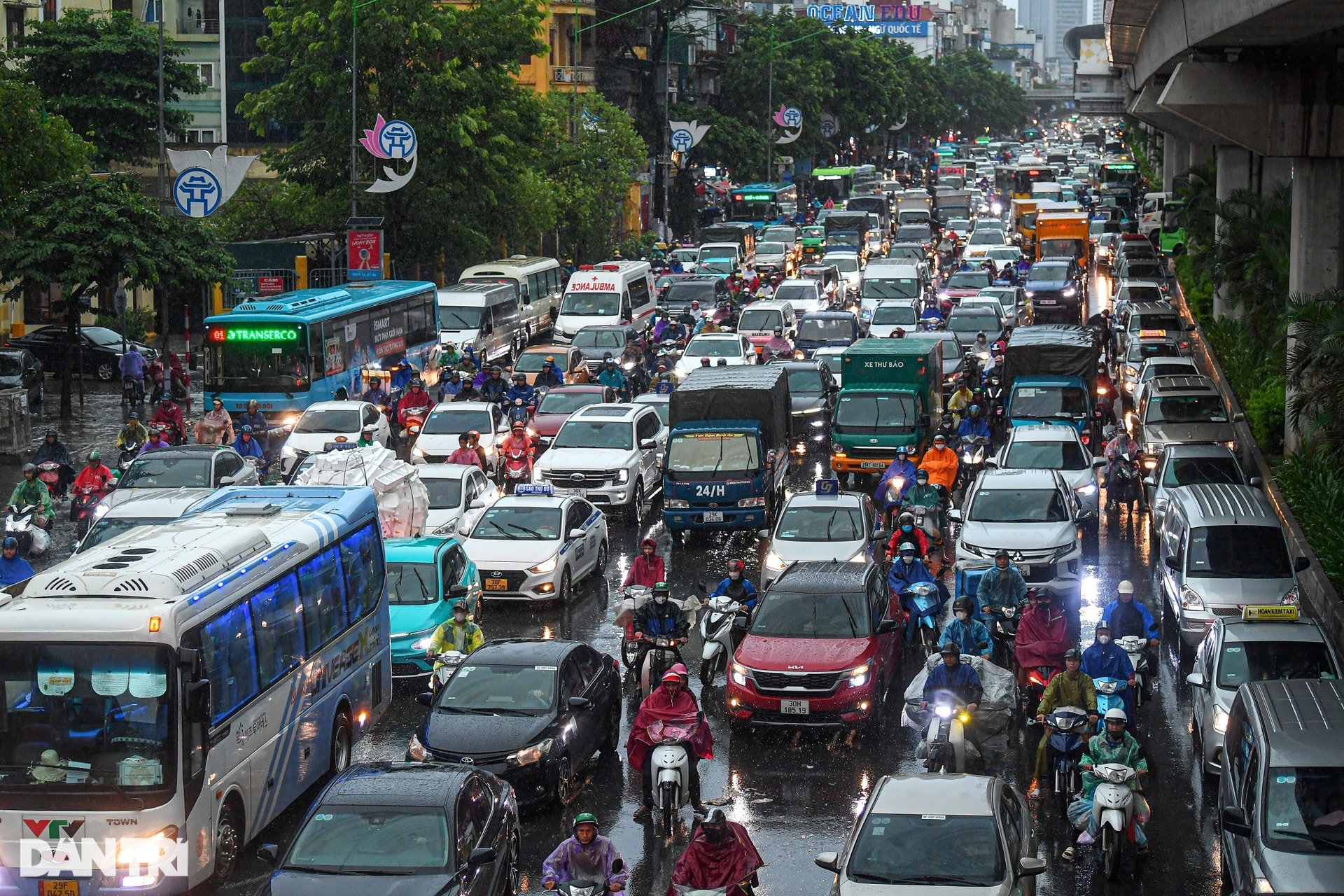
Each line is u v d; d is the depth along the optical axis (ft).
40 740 85.66
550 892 89.81
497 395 250.16
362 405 225.76
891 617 129.29
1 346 289.94
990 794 80.59
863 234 524.93
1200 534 137.69
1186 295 382.42
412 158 311.06
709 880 78.54
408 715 128.57
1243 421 238.89
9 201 278.67
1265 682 90.17
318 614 109.81
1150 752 113.29
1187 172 412.98
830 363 282.77
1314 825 78.18
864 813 79.71
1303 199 217.36
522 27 367.86
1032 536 151.74
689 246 546.67
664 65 635.66
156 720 85.66
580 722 108.17
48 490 195.42
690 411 195.93
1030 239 540.11
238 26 498.69
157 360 315.99
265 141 500.74
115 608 86.38
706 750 100.83
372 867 77.51
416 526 167.22
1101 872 91.20
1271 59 211.61
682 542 192.95
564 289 399.44
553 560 158.40
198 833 87.97
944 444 193.77
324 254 408.46
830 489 166.71
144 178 445.37
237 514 112.16
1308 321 200.44
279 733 101.19
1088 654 107.34
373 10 345.92
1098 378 250.57
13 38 424.87
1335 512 174.91
